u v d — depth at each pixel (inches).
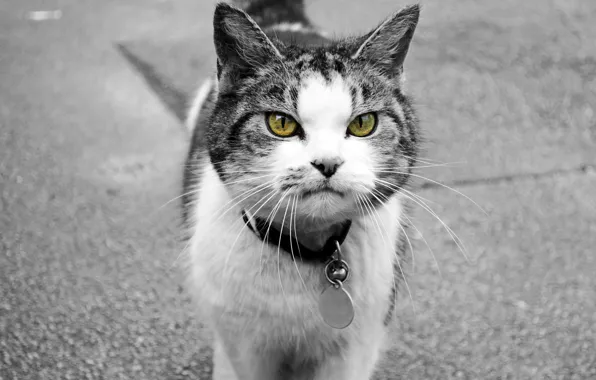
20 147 48.9
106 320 37.6
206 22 68.7
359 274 31.3
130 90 56.7
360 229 31.2
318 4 69.9
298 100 29.7
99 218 43.6
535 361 36.2
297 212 29.8
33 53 62.6
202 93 38.3
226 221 31.0
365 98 30.2
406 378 35.5
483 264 41.1
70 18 70.2
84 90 56.6
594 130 51.6
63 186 45.9
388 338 36.2
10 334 36.7
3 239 41.9
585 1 72.1
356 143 29.9
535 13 69.3
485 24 66.6
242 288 31.0
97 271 40.3
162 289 39.3
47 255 41.1
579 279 40.4
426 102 53.7
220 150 30.8
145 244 41.9
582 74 58.5
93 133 50.9
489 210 44.5
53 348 36.2
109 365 35.6
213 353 36.1
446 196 45.3
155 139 50.4
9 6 73.3
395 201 32.4
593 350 36.6
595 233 43.2
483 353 36.6
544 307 38.8
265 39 30.6
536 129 51.5
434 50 61.5
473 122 51.9
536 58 60.7
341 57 31.0
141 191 45.7
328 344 32.2
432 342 37.1
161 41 64.4
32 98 55.2
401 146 31.1
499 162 48.0
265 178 29.7
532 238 42.8
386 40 31.2
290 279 30.8
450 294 39.4
